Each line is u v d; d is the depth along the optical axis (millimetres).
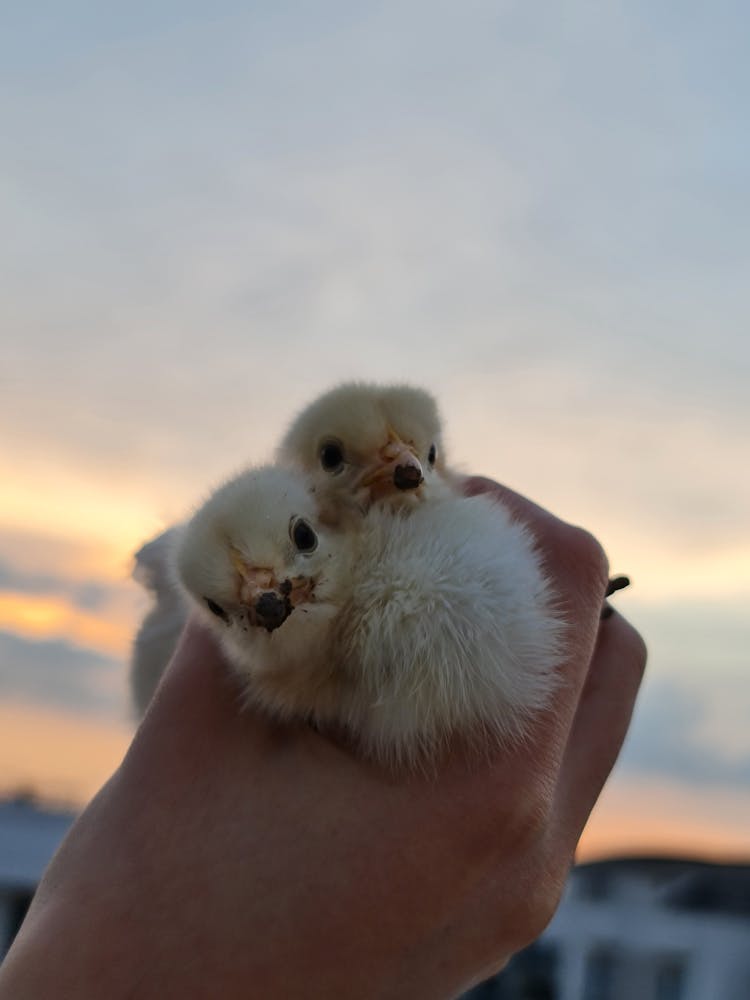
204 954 119
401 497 154
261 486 140
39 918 124
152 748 137
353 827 126
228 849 126
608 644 179
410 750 129
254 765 133
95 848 129
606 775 162
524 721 135
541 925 139
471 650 129
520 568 139
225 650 142
